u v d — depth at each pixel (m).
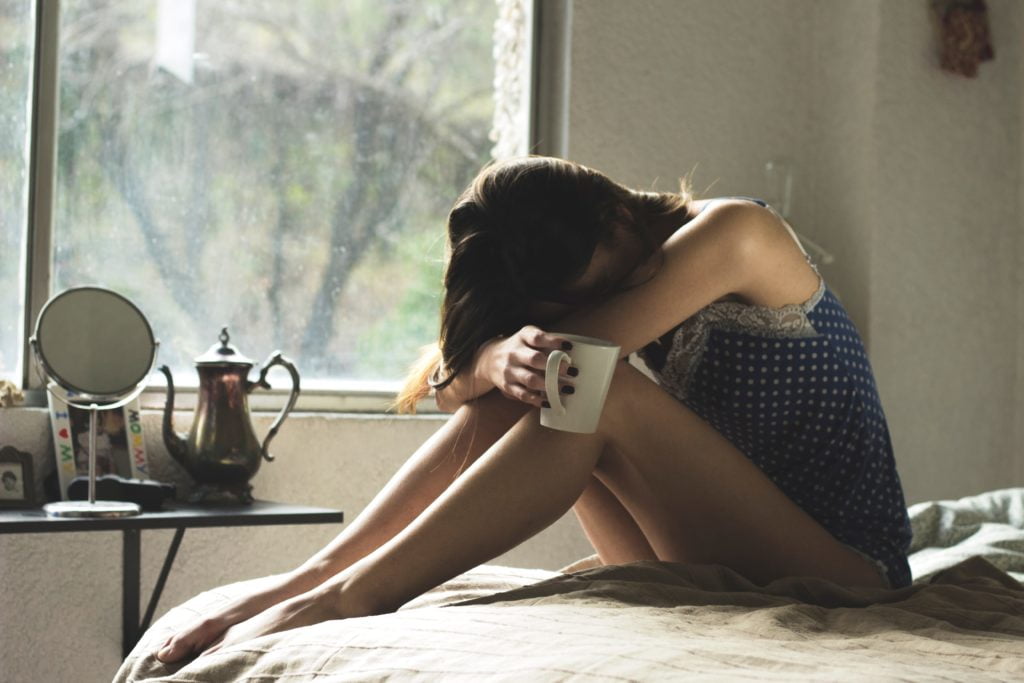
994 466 2.83
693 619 0.97
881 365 2.71
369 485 2.29
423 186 2.50
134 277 2.22
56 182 2.15
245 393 2.03
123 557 1.96
